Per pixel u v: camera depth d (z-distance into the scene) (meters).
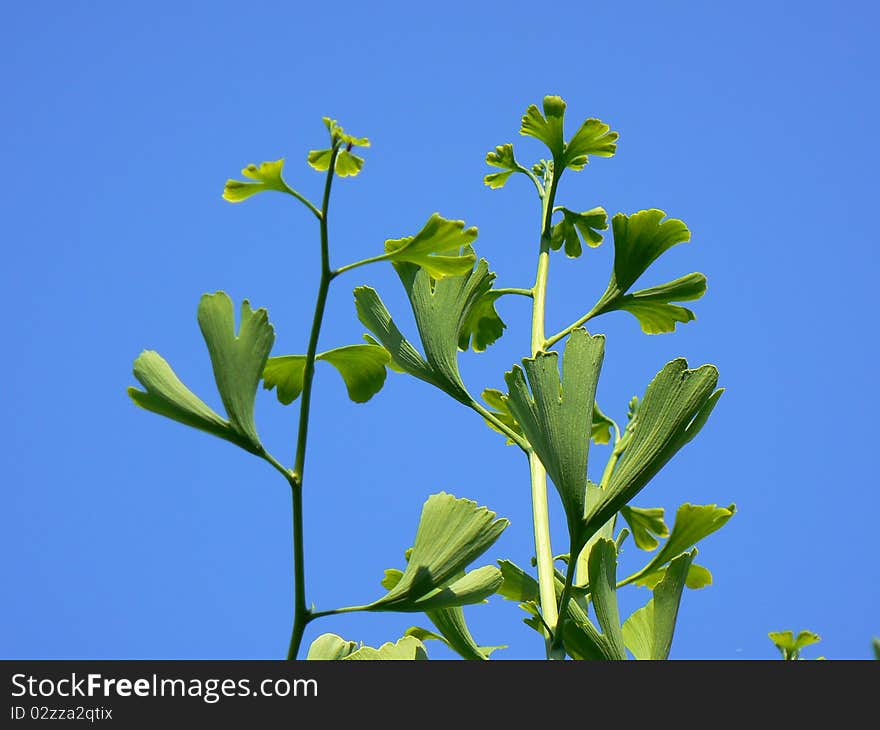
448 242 2.40
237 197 2.37
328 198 2.32
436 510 2.39
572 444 2.61
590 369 2.63
